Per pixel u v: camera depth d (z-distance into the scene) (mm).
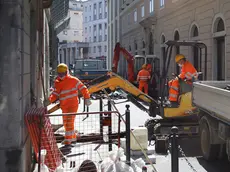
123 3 43781
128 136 5676
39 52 8633
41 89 10078
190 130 8898
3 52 4527
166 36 24688
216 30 16531
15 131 4586
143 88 18344
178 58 9062
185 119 8977
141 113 13680
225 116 5699
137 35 35469
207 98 6730
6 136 4570
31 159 6066
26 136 5168
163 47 25734
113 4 51031
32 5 6570
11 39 4527
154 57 22078
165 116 8898
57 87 7562
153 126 9195
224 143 6688
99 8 79875
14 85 4559
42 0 8992
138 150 6961
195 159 7176
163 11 25188
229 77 15000
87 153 6973
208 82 8430
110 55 54719
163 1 25297
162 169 6473
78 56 82188
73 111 7473
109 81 9742
